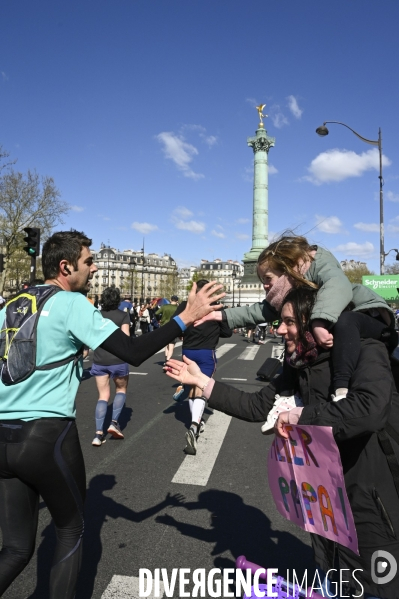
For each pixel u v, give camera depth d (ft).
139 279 499.10
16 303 7.49
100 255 481.87
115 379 19.61
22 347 7.07
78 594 8.90
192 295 7.61
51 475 6.98
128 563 10.02
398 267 236.43
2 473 7.06
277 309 7.59
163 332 7.32
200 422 18.28
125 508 12.84
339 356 6.43
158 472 15.78
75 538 7.43
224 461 17.07
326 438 6.09
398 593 6.02
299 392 7.34
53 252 7.96
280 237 7.77
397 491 6.10
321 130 68.44
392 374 6.76
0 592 6.85
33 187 144.15
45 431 6.93
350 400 5.98
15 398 6.97
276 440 7.18
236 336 98.53
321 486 6.38
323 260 7.55
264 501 13.46
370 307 7.17
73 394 7.45
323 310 6.53
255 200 198.70
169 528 11.67
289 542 11.00
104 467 16.26
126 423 22.72
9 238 147.84
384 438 6.15
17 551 7.02
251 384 34.65
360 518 6.21
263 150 196.95
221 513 12.60
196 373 7.95
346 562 6.60
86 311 7.23
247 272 202.69
